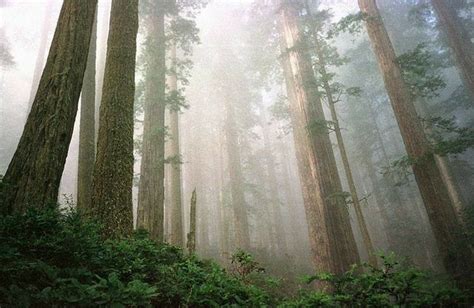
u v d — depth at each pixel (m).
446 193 10.74
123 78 7.26
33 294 2.73
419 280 3.59
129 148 6.82
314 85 14.94
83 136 11.44
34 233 3.71
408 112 11.88
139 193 12.35
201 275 4.78
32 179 5.12
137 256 4.69
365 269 12.04
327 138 14.68
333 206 13.14
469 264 9.48
